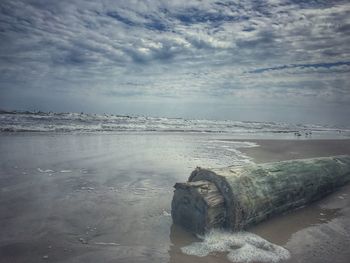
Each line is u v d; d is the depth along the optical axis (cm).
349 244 380
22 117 2392
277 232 414
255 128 3572
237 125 4038
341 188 646
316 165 602
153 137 1828
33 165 812
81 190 600
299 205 516
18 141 1284
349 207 539
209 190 400
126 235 394
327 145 1552
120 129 2278
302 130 3662
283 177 491
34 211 471
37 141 1318
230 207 392
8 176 682
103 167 830
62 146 1203
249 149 1334
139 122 3234
